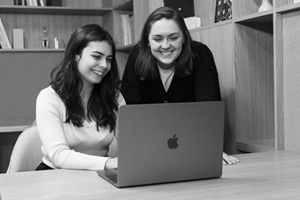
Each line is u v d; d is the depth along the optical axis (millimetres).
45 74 3979
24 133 2016
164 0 2936
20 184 1422
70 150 1720
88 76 1817
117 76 1937
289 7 1939
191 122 1407
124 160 1354
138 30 3496
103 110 1903
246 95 2367
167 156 1399
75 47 1822
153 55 2039
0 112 3859
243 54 2352
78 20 4336
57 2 4047
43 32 4195
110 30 4160
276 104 2076
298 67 1965
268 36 2408
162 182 1421
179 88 2148
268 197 1239
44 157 1902
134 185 1388
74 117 1835
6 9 3889
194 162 1439
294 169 1614
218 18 2645
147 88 2188
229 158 1748
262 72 2396
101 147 1939
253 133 2395
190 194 1292
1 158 4039
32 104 3949
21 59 3908
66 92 1832
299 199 1215
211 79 2047
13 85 3895
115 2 4055
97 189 1357
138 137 1353
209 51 2137
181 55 2037
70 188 1370
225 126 2461
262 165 1693
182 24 1971
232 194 1281
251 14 2199
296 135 1998
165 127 1378
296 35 1973
